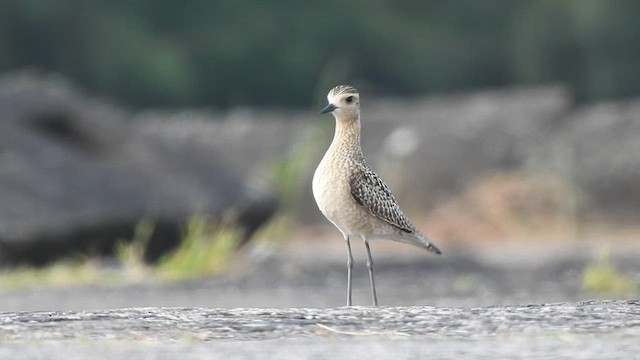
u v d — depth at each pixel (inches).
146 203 802.8
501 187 1211.2
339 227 476.7
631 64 1795.0
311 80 1761.8
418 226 1179.3
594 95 1791.3
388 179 1229.1
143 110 1711.4
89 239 789.2
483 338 339.9
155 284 708.7
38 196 786.8
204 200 815.1
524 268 795.4
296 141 1274.6
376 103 1467.8
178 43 1749.5
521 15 1839.3
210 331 349.4
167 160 842.8
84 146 843.4
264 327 353.7
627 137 1262.3
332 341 337.1
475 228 1174.3
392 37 1800.0
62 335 345.1
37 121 843.4
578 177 1219.9
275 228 864.3
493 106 1323.8
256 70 1758.1
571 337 338.3
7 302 627.5
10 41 1694.1
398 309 378.6
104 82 1705.2
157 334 345.7
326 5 1797.5
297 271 771.4
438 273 778.2
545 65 1817.2
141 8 1755.7
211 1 1770.4
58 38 1707.7
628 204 1208.2
